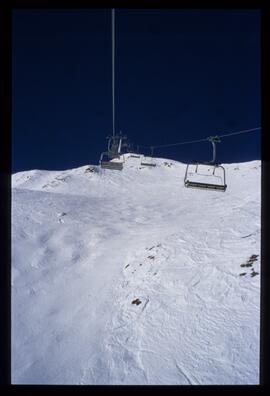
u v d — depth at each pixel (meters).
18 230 17.02
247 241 10.74
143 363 6.70
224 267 9.35
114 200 31.48
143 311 8.62
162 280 9.79
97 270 12.55
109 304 9.70
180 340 7.08
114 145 11.44
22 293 10.75
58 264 13.48
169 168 83.50
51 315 9.57
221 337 6.76
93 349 7.70
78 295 10.73
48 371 7.14
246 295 7.82
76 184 62.38
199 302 8.16
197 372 6.01
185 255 10.89
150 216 23.28
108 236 17.02
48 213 21.05
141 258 12.13
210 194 36.69
